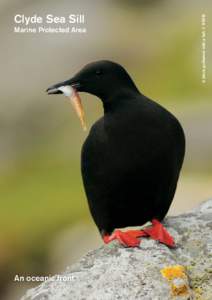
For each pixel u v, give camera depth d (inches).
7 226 699.4
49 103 920.3
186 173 721.0
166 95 948.6
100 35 1011.9
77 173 812.0
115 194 305.1
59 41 979.3
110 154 298.7
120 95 303.0
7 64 952.9
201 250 297.0
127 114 298.4
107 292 276.4
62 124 908.6
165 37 1057.5
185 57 1007.6
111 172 300.0
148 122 297.1
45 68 955.3
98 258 293.3
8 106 919.0
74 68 968.3
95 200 313.9
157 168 298.5
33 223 700.7
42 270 626.8
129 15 1086.4
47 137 900.6
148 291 275.7
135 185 301.1
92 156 304.3
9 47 966.4
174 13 1115.3
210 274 286.4
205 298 278.2
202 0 1115.3
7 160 883.4
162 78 987.9
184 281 279.3
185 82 961.5
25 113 912.9
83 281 281.7
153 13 1109.7
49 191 778.8
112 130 298.5
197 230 308.7
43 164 852.6
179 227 311.7
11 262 640.4
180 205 635.5
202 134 757.9
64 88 313.3
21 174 844.6
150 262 287.3
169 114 303.6
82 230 635.5
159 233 303.0
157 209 311.1
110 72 305.0
